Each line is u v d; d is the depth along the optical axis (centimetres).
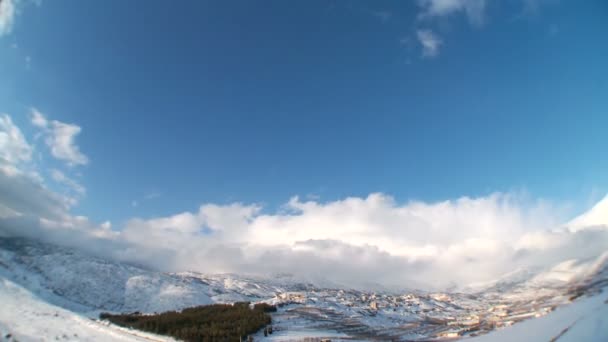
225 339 11144
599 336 901
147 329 12012
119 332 11250
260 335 12338
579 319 1087
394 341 6278
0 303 9488
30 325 8019
